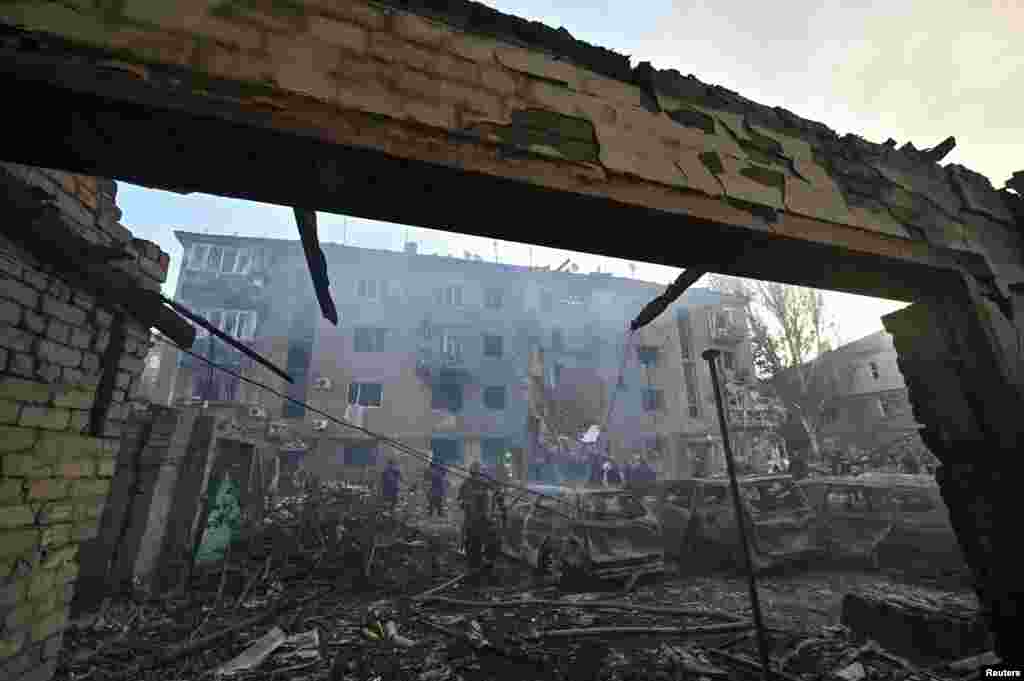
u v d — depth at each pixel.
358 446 20.53
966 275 2.71
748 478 7.35
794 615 5.09
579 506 6.73
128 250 3.60
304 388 21.44
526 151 1.78
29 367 2.59
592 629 4.74
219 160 1.51
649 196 1.96
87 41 1.28
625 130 2.07
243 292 21.38
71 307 2.90
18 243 2.47
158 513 5.93
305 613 5.42
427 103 1.69
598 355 24.33
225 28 1.47
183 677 3.86
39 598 2.65
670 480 8.54
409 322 22.83
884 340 24.25
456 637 4.71
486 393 22.88
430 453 20.86
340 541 8.22
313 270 2.24
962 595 5.36
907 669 3.70
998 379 2.53
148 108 1.28
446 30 1.88
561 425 22.14
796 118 2.68
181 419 6.39
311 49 1.58
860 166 2.74
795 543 6.80
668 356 24.73
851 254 2.42
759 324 25.12
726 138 2.35
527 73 1.97
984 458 2.56
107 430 3.24
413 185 1.67
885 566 6.52
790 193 2.37
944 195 3.00
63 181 2.83
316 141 1.45
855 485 7.32
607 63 2.25
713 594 5.92
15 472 2.50
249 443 7.95
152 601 5.45
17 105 1.25
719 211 2.11
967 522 2.62
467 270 24.55
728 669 3.92
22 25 1.22
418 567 7.44
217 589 6.03
